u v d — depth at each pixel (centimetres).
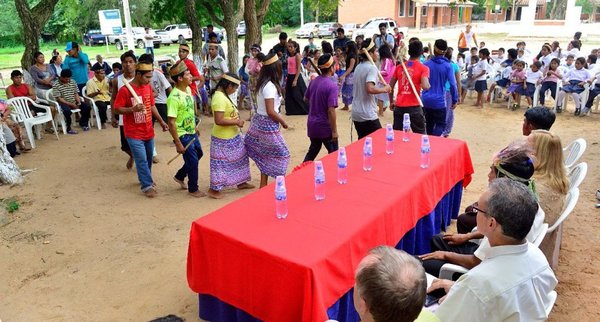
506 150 337
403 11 3953
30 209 565
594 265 409
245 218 310
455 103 758
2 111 770
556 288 375
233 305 295
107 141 876
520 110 1054
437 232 446
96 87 961
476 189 599
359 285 174
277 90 531
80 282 404
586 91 970
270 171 555
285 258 258
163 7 1448
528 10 2659
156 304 369
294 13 4784
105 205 571
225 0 1214
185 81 549
